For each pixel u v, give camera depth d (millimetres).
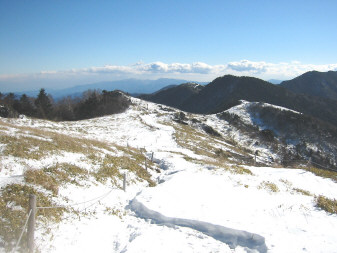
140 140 41125
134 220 10391
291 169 23250
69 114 85438
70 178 12625
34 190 9523
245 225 9055
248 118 100438
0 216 7316
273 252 7453
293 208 11539
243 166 23469
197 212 10258
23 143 15086
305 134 87125
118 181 15352
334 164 70188
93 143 22953
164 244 7941
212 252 7629
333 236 8766
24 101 76750
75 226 8664
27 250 6387
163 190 13094
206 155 36438
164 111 93500
